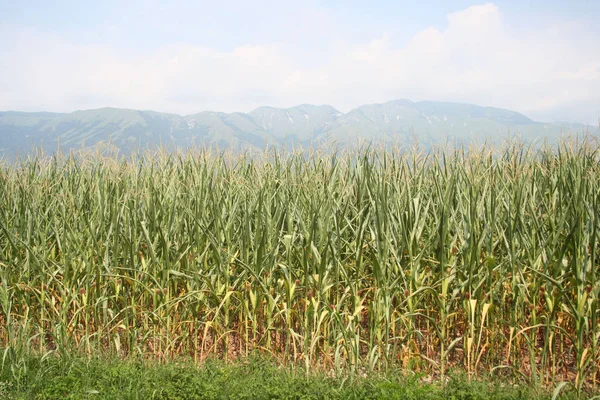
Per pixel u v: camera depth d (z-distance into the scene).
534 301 4.96
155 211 6.11
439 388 4.73
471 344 5.02
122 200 6.34
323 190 5.78
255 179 6.48
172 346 5.48
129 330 5.73
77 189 6.99
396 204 5.58
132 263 5.68
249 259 5.82
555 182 6.10
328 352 5.23
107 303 5.90
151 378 4.76
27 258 5.95
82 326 5.95
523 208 5.37
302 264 5.32
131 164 6.82
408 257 5.56
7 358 5.18
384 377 4.80
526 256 5.33
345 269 5.81
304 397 4.40
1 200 6.85
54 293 6.19
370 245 5.54
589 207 4.75
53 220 6.45
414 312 5.25
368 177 5.91
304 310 5.55
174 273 5.43
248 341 5.95
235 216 6.03
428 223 6.14
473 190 5.50
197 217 5.67
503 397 4.38
